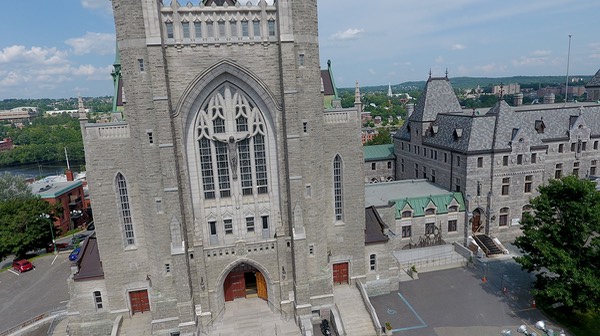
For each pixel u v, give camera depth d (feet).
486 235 201.36
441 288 160.35
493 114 204.44
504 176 198.49
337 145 143.54
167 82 119.34
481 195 198.59
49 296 172.55
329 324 140.05
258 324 135.74
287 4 120.67
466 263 180.04
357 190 148.05
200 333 132.67
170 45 118.62
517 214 204.23
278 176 134.82
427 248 185.06
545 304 140.36
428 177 237.45
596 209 122.11
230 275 145.07
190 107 125.08
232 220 135.54
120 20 115.55
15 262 204.85
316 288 139.44
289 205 133.69
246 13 122.01
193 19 119.03
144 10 113.19
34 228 225.76
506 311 142.00
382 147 298.56
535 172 203.31
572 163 220.84
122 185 130.72
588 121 228.02
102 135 126.11
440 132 225.15
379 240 154.20
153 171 122.52
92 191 128.26
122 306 136.77
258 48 124.47
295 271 133.69
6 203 232.73
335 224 148.97
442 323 135.85
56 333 139.95
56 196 279.28
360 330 132.36
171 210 123.24
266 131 132.57
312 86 129.39
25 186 282.77
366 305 140.67
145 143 120.67
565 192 128.98
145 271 136.36
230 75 125.70
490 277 168.04
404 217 191.42
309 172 132.98
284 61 122.93
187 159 128.06
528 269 135.85
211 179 132.98
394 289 158.61
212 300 135.33
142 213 129.90
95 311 136.26
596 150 224.94
